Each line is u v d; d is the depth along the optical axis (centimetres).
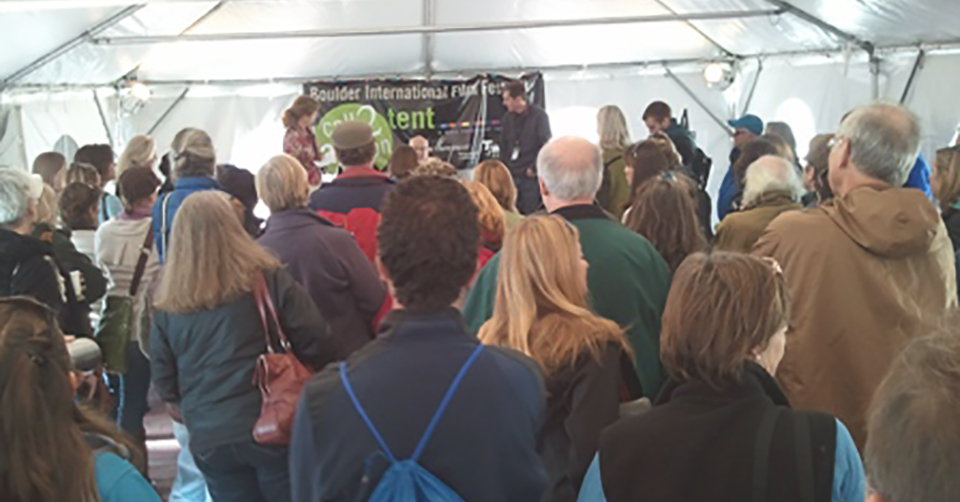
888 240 227
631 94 945
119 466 153
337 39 846
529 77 952
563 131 956
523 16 798
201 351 260
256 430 245
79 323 353
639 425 152
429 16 791
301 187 322
